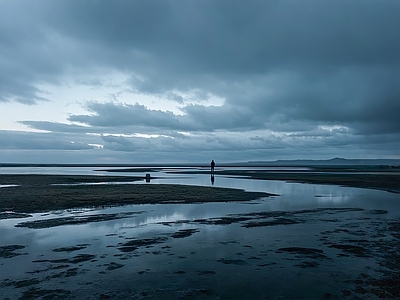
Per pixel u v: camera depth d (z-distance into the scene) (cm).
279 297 775
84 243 1235
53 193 2783
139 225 1546
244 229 1462
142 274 921
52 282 865
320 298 768
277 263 1007
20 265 994
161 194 2739
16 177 5291
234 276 904
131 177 5616
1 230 1442
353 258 1051
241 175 6506
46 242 1248
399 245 1199
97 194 2717
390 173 6844
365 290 809
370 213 1864
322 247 1176
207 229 1463
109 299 768
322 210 1972
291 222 1616
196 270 950
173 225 1547
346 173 7012
